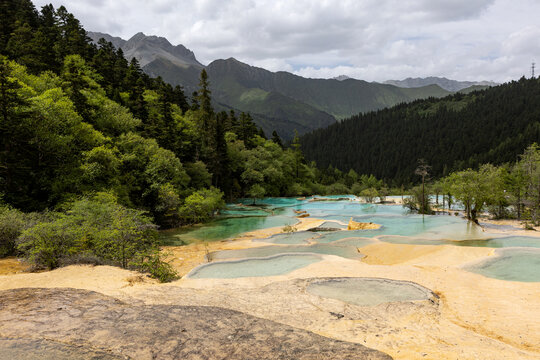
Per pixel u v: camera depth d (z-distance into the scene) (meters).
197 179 43.94
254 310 8.66
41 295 8.06
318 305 9.32
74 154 27.38
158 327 6.17
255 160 65.94
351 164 194.25
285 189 75.88
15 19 49.03
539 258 17.16
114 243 14.77
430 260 17.53
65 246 14.39
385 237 24.69
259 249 21.30
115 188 27.12
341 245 22.22
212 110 63.28
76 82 32.41
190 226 32.09
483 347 6.65
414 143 186.00
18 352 4.86
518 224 33.47
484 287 12.37
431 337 7.20
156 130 41.81
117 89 53.38
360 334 7.15
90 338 5.53
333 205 52.66
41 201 24.62
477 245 21.77
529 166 40.66
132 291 9.67
